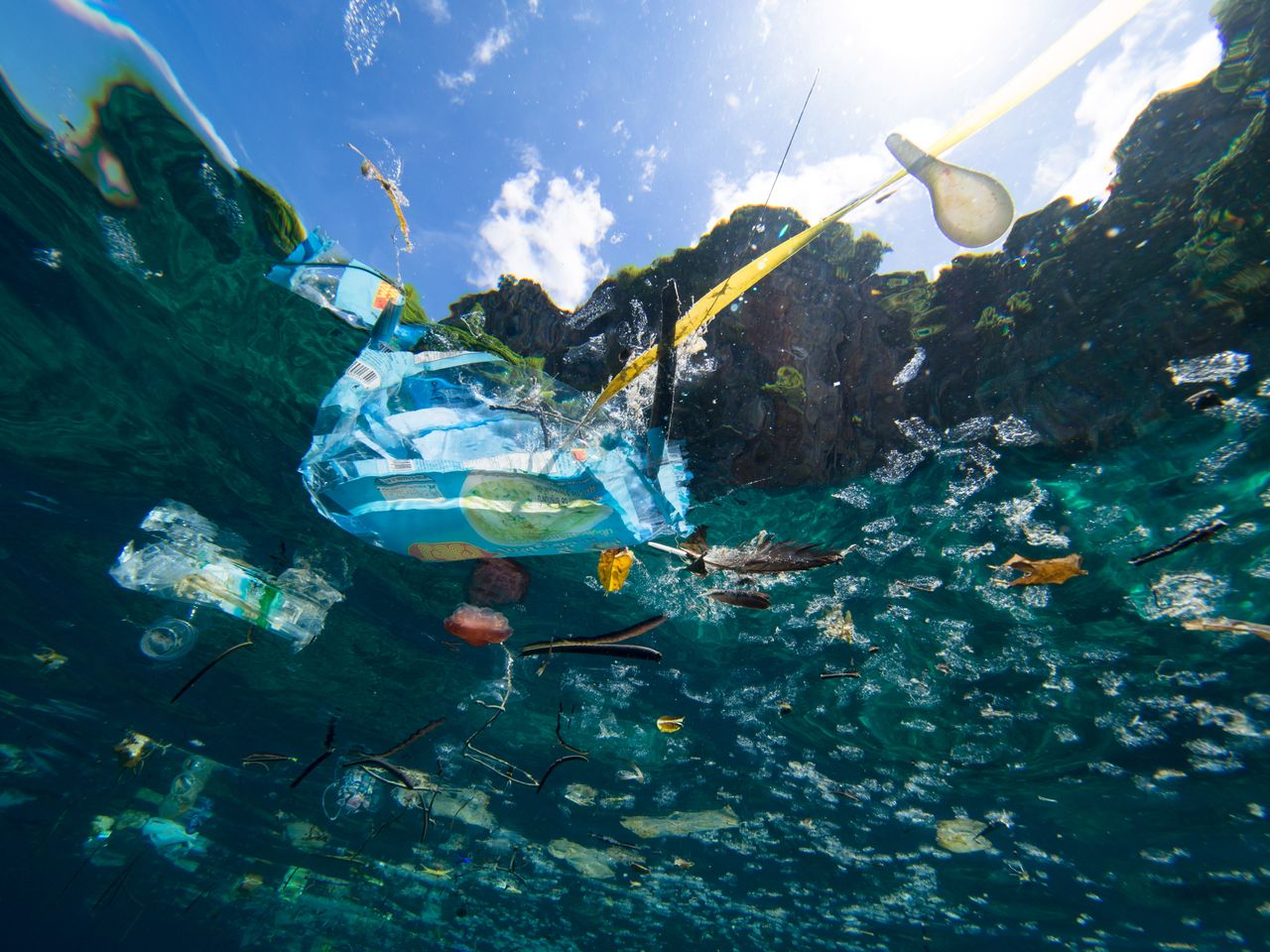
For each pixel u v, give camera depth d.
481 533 0.44
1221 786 0.74
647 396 0.46
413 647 0.81
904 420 0.47
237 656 0.88
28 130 0.37
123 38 0.33
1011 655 0.65
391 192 0.32
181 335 0.49
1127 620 0.57
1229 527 0.48
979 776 0.82
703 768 0.94
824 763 0.87
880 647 0.68
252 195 0.39
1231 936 1.08
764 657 0.72
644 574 0.62
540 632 0.74
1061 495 0.49
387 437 0.47
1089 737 0.72
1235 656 0.58
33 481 0.65
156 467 0.62
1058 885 1.04
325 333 0.46
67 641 0.94
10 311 0.49
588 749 0.94
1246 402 0.41
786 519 0.55
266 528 0.66
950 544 0.55
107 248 0.44
